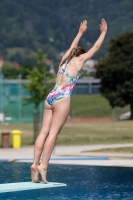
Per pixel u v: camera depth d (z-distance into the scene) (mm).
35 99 98000
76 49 26203
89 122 124750
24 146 57750
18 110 149875
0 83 152625
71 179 31578
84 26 27031
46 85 97312
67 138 70688
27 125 116750
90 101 188000
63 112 25750
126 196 26000
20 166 38625
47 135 26188
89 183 30000
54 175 33406
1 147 56469
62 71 26000
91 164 39094
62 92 25766
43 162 26234
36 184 26672
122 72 137250
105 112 164000
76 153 47344
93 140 65062
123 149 48906
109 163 39594
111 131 85062
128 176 32750
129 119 137750
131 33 145375
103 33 26297
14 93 152125
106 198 25438
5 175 33531
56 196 25812
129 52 140875
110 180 31141
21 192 26641
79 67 25953
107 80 140250
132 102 138375
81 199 25156
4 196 25625
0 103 151750
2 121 135375
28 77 98062
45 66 98812
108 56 144625
